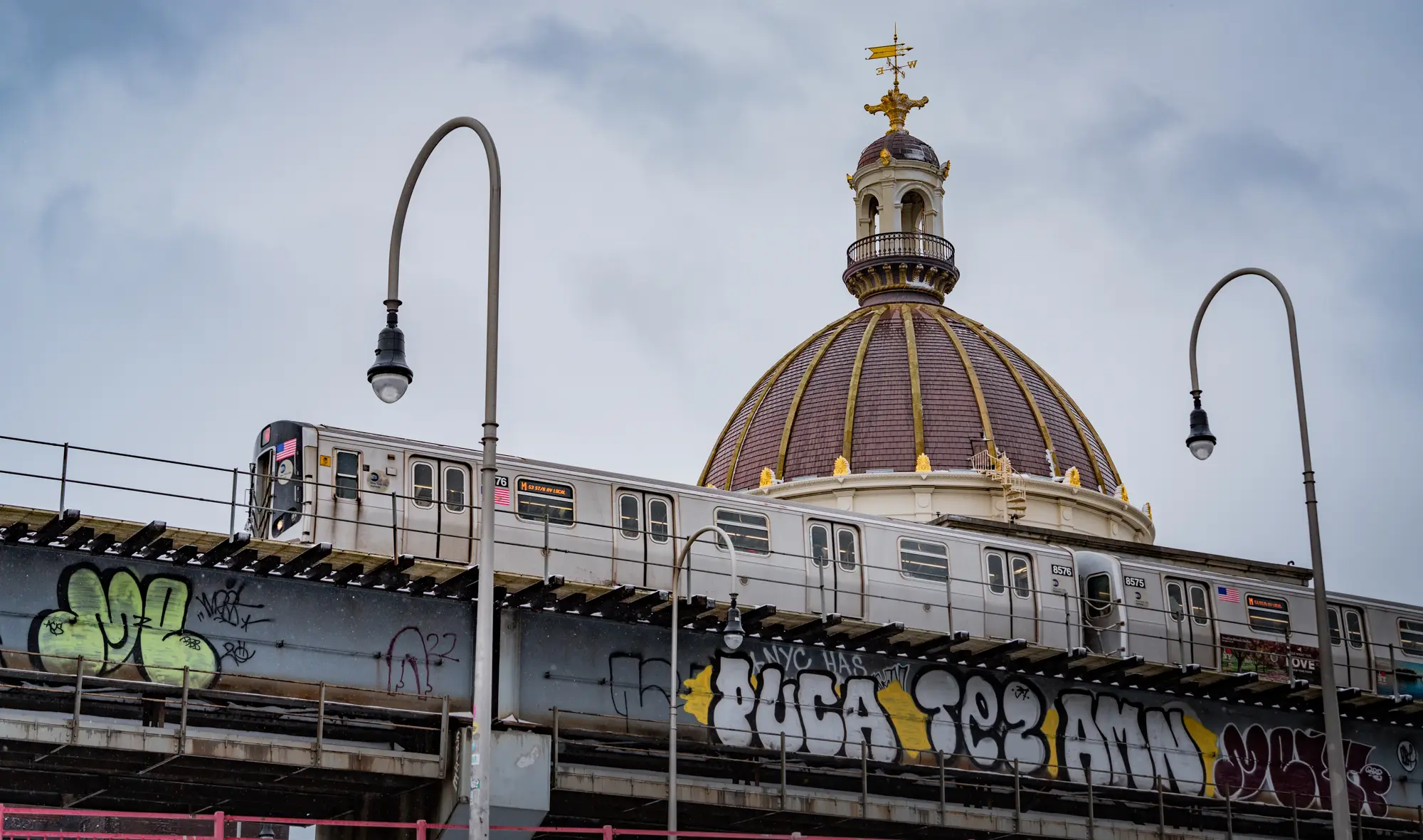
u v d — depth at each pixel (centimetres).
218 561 4331
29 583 4112
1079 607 6044
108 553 4216
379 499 4678
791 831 5181
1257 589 6400
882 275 9856
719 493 5353
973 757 5544
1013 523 7850
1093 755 5825
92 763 4169
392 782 4494
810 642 5300
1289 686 6003
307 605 4497
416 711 4559
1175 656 6103
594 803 4825
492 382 2992
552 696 4806
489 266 3030
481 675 2897
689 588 5069
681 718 5019
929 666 5566
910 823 5144
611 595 4803
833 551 5550
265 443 4684
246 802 4881
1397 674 6638
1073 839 5497
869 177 10175
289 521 4575
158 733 4031
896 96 10500
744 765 5147
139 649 4216
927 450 8756
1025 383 9150
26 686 4122
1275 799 6212
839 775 5297
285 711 4412
